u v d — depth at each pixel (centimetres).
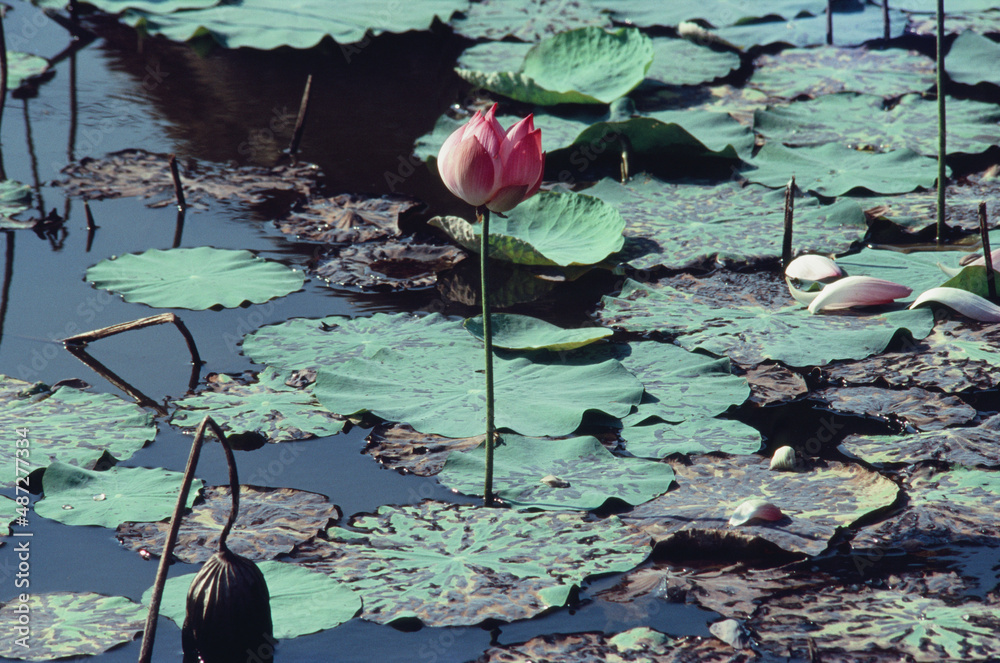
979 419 466
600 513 400
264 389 504
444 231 682
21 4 1241
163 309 591
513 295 625
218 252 661
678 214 727
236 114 931
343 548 378
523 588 351
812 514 392
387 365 516
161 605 341
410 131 901
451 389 495
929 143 829
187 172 802
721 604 344
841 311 580
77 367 528
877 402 486
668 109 932
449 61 1096
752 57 1086
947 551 371
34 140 858
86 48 1105
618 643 324
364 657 321
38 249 671
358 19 1152
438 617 336
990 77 970
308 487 425
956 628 325
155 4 1185
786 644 321
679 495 411
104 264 641
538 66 996
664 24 1176
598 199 694
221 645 312
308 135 887
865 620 332
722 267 645
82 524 391
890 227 700
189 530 390
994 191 736
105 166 808
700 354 528
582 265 639
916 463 429
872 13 1203
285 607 340
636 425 470
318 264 659
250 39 1079
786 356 526
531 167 381
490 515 399
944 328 554
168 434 467
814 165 799
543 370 514
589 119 905
